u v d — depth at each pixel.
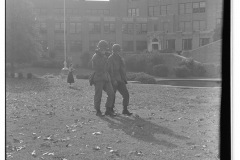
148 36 68.50
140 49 70.00
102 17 68.81
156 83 30.19
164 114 11.10
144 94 18.59
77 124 8.90
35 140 7.00
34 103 13.98
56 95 17.75
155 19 68.88
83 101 15.34
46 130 8.12
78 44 68.25
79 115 10.67
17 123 8.86
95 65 10.59
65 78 34.06
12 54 36.16
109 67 10.58
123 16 72.81
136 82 30.06
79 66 59.03
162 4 69.00
